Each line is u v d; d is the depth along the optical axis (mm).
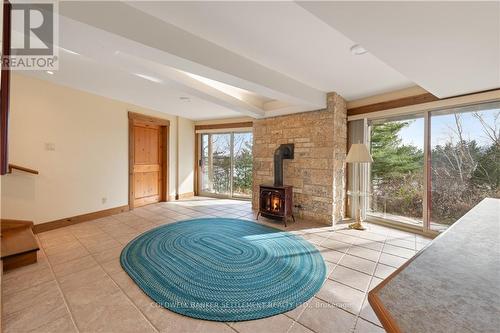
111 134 4504
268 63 2764
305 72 3010
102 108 4312
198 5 1768
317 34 2125
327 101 3881
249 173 6289
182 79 3186
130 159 4910
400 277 803
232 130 6336
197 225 3887
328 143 3914
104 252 2746
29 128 3301
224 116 6180
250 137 6277
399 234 3488
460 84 2641
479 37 1654
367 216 4180
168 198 6051
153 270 2330
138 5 1795
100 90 3926
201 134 6980
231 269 2371
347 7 1357
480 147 3021
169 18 1954
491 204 2162
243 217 4445
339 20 1495
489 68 2201
